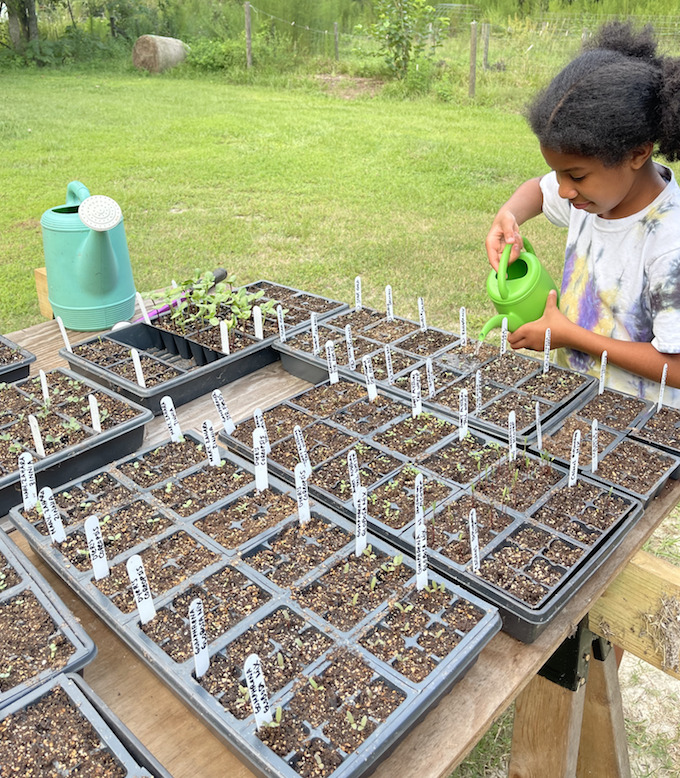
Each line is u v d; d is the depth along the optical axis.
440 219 6.99
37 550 1.60
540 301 2.23
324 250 6.22
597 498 1.74
